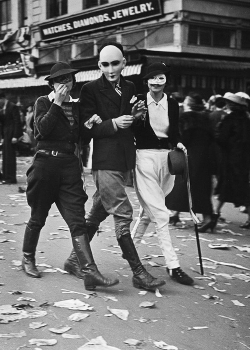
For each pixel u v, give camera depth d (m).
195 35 18.25
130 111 4.91
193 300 4.60
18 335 3.71
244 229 7.70
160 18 18.66
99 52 4.84
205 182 7.20
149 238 6.87
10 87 22.22
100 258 5.82
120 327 3.95
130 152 4.80
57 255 5.89
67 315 4.12
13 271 5.23
